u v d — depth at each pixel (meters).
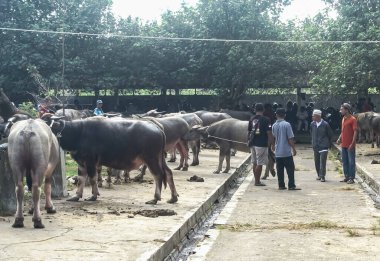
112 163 12.18
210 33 34.25
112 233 9.03
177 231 9.34
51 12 34.34
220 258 8.39
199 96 37.66
